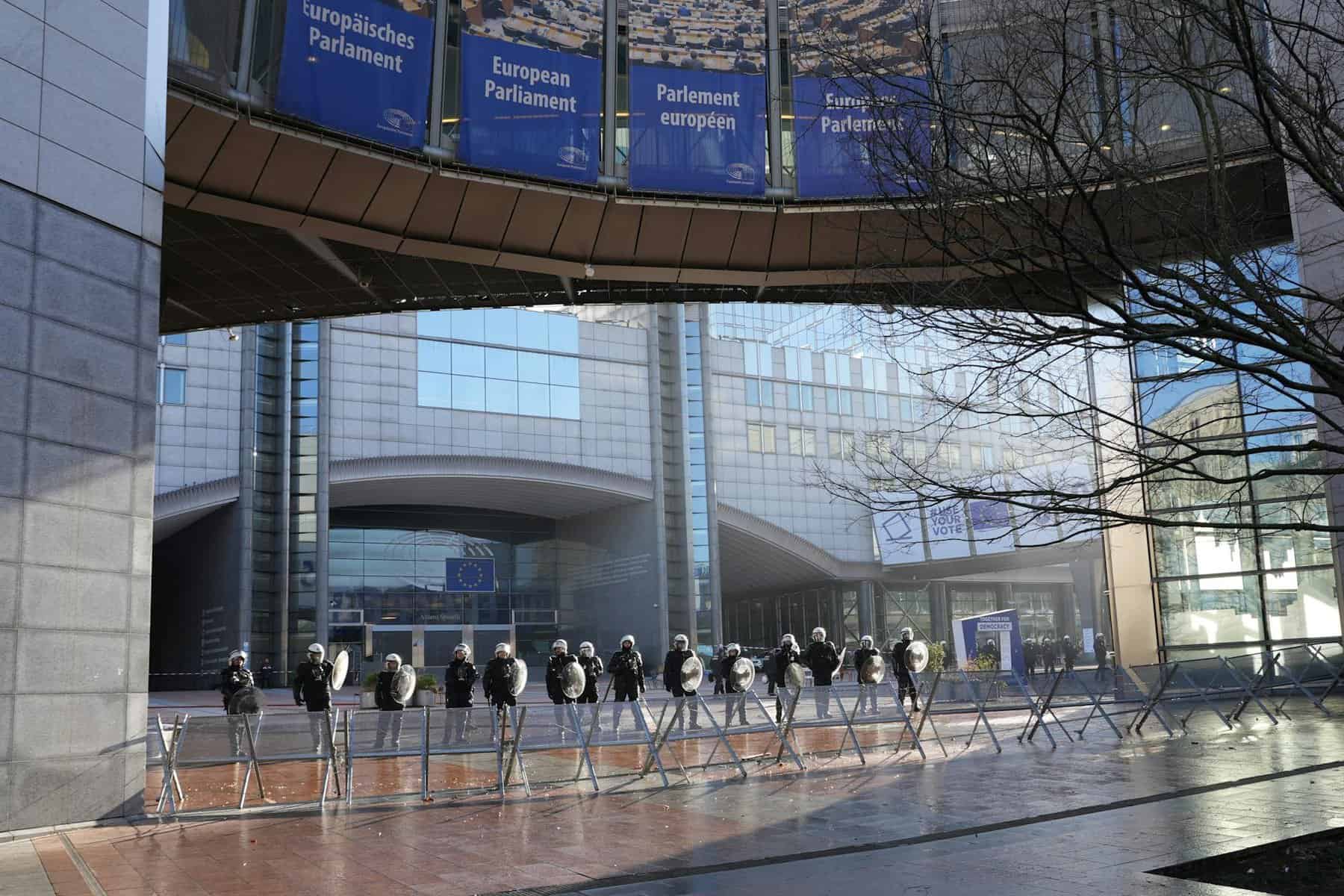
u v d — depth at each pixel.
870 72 8.58
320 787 11.90
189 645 56.09
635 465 62.25
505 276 26.11
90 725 10.66
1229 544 25.08
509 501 63.75
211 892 7.46
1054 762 14.24
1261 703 19.41
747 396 67.44
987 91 8.63
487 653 64.19
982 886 6.84
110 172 11.51
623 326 63.34
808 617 75.31
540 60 22.39
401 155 21.28
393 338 56.97
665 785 12.97
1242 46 6.70
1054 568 78.12
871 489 14.09
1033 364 20.42
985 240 7.78
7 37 10.51
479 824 10.23
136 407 11.59
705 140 23.20
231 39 18.89
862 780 12.98
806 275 24.89
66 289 10.88
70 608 10.60
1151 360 24.30
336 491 56.03
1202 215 7.73
